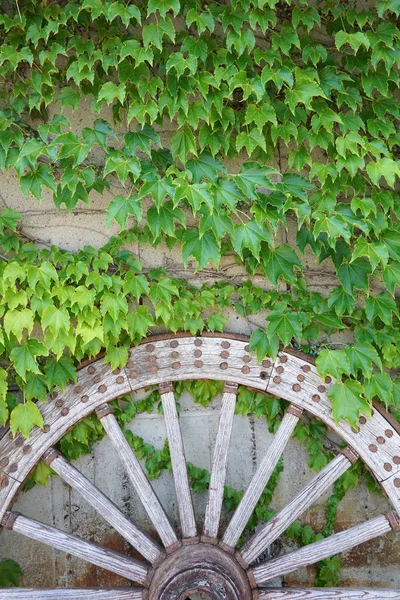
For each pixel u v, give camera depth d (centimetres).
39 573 246
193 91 214
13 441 223
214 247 221
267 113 215
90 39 218
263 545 224
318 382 233
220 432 231
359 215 228
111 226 238
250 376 233
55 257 223
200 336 234
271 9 229
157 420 251
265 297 236
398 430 231
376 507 257
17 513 223
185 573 213
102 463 248
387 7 215
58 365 224
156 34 206
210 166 221
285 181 226
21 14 214
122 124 236
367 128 232
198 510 251
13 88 222
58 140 205
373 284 250
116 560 221
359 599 222
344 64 234
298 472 256
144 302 238
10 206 235
